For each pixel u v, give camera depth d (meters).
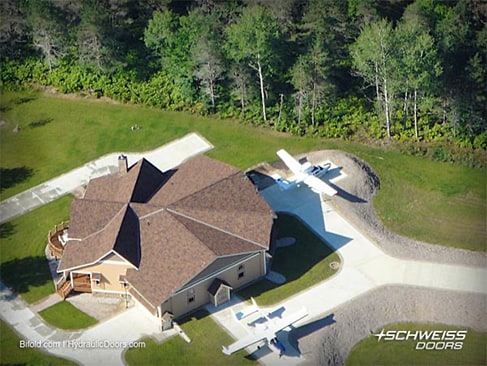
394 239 81.19
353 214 83.81
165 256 74.25
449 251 79.81
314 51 92.81
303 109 95.94
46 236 83.50
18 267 80.00
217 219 77.31
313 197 86.06
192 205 78.31
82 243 76.69
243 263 75.69
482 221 83.50
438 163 91.00
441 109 93.81
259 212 78.75
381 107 94.38
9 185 90.25
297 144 93.81
